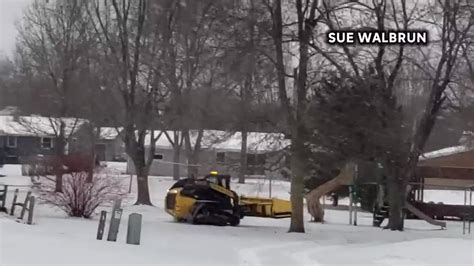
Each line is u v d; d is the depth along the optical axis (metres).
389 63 31.64
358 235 28.80
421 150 32.25
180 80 43.53
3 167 72.06
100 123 47.66
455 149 59.94
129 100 40.88
